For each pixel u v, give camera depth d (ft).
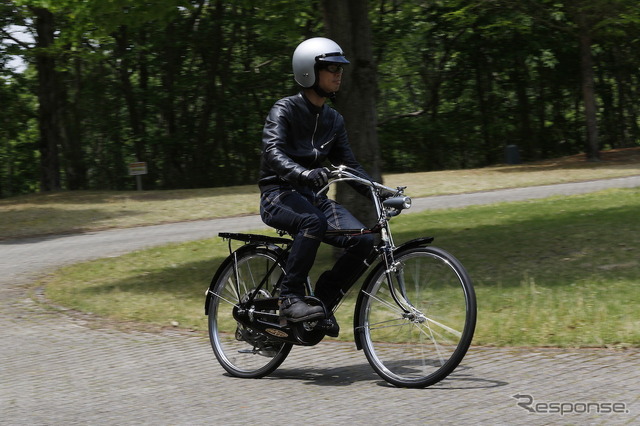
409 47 126.82
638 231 34.22
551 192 68.74
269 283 17.67
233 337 18.20
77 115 124.88
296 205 16.70
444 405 14.37
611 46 121.19
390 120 132.98
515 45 118.52
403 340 16.15
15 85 116.37
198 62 124.67
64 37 65.92
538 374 15.99
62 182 135.74
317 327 16.67
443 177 89.35
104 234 60.39
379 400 15.02
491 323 20.39
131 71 123.24
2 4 96.02
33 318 26.40
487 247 33.63
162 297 28.50
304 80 16.63
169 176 125.59
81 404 15.83
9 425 14.66
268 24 66.28
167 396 16.17
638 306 21.04
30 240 59.57
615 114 137.39
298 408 14.82
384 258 16.35
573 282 25.09
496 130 132.87
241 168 130.93
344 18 33.32
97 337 22.66
